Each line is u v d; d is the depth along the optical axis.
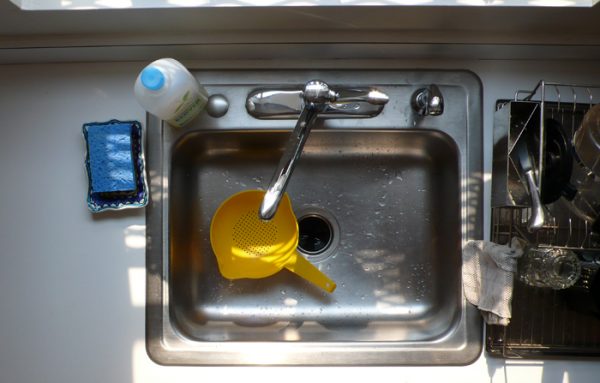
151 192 0.86
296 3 0.71
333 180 0.98
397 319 0.94
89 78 0.88
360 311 0.94
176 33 0.81
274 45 0.84
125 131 0.82
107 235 0.86
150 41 0.82
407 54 0.88
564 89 0.90
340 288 0.95
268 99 0.84
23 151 0.87
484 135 0.89
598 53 0.87
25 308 0.85
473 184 0.87
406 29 0.81
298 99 0.84
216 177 0.96
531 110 0.79
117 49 0.84
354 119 0.89
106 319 0.85
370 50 0.86
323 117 0.88
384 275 0.96
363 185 0.97
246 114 0.88
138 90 0.76
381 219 0.97
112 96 0.88
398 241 0.96
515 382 0.84
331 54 0.88
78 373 0.84
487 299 0.79
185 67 0.87
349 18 0.76
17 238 0.86
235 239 0.93
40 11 0.72
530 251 0.79
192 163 0.95
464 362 0.84
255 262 0.91
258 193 0.91
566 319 0.85
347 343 0.85
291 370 0.85
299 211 0.98
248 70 0.88
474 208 0.87
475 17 0.75
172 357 0.84
